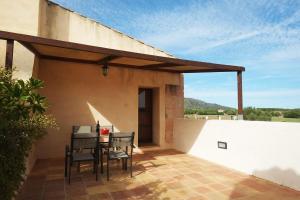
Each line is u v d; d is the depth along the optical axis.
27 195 3.98
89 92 7.33
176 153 7.83
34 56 5.46
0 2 5.91
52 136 6.81
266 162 5.02
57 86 6.91
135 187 4.47
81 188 4.37
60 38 7.09
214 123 6.59
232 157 5.91
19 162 2.72
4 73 3.10
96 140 4.85
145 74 8.31
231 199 3.96
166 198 3.96
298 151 4.39
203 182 4.82
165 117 8.70
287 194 4.19
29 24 6.09
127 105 7.90
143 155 7.48
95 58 6.64
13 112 2.53
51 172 5.34
